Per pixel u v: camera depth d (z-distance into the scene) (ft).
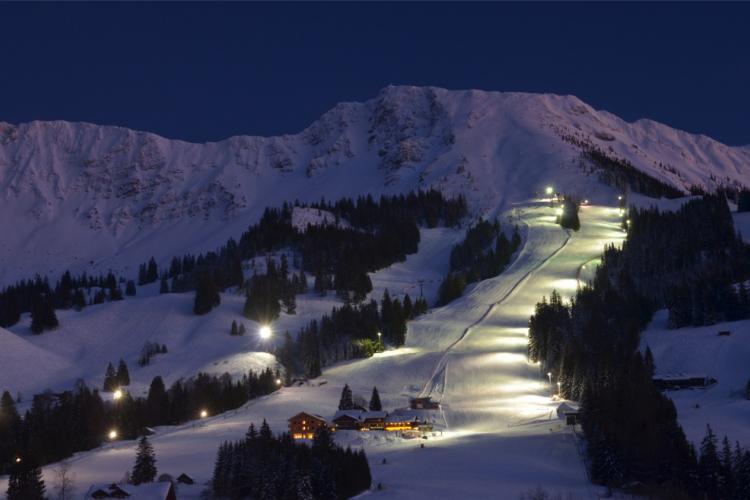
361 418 476.54
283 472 344.69
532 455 404.36
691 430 414.21
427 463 396.16
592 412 405.39
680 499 332.19
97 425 482.28
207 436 469.57
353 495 350.02
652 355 567.59
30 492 344.28
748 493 329.93
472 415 503.20
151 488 328.08
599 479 360.28
